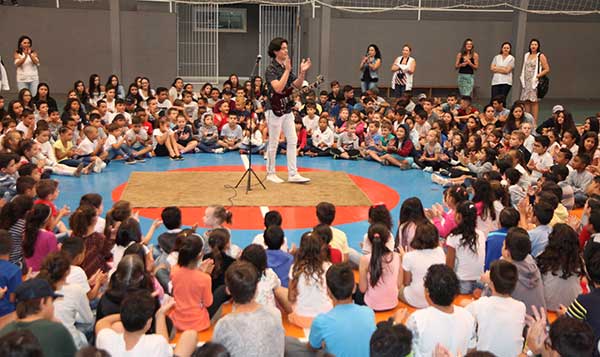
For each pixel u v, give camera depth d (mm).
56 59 16656
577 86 18547
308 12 17141
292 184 8320
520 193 6812
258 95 11812
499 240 4656
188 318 4020
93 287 4168
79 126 10156
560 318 2832
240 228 6422
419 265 4422
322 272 4086
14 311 3785
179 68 17906
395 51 17688
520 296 4105
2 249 3842
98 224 5152
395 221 6848
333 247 4766
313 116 11102
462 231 4738
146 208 7035
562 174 6984
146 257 4090
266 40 17812
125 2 16984
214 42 17953
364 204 7422
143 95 12391
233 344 2951
